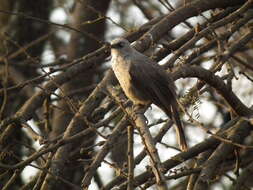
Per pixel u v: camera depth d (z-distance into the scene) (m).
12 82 17.56
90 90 17.94
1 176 10.33
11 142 11.75
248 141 16.59
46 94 12.09
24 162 10.30
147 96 12.35
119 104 10.12
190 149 12.17
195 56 12.12
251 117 12.01
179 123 11.70
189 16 12.73
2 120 12.30
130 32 13.48
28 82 12.24
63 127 15.75
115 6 20.16
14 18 19.61
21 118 11.71
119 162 15.47
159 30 12.52
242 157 15.95
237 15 12.54
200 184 11.21
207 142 12.22
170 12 13.33
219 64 11.59
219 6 13.16
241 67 16.08
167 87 12.30
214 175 11.95
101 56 13.12
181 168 11.33
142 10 16.25
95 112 11.84
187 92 10.83
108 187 11.16
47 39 19.73
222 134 12.10
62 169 11.12
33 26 19.75
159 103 12.28
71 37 18.36
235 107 11.90
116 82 12.48
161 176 8.80
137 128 9.24
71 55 18.19
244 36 12.51
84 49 18.22
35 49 19.77
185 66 10.93
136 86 12.30
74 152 11.82
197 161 12.42
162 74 12.30
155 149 9.15
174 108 11.95
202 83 11.62
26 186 11.53
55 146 10.41
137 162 11.45
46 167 10.78
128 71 12.27
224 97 11.70
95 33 18.27
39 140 11.05
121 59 12.40
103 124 11.08
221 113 17.02
